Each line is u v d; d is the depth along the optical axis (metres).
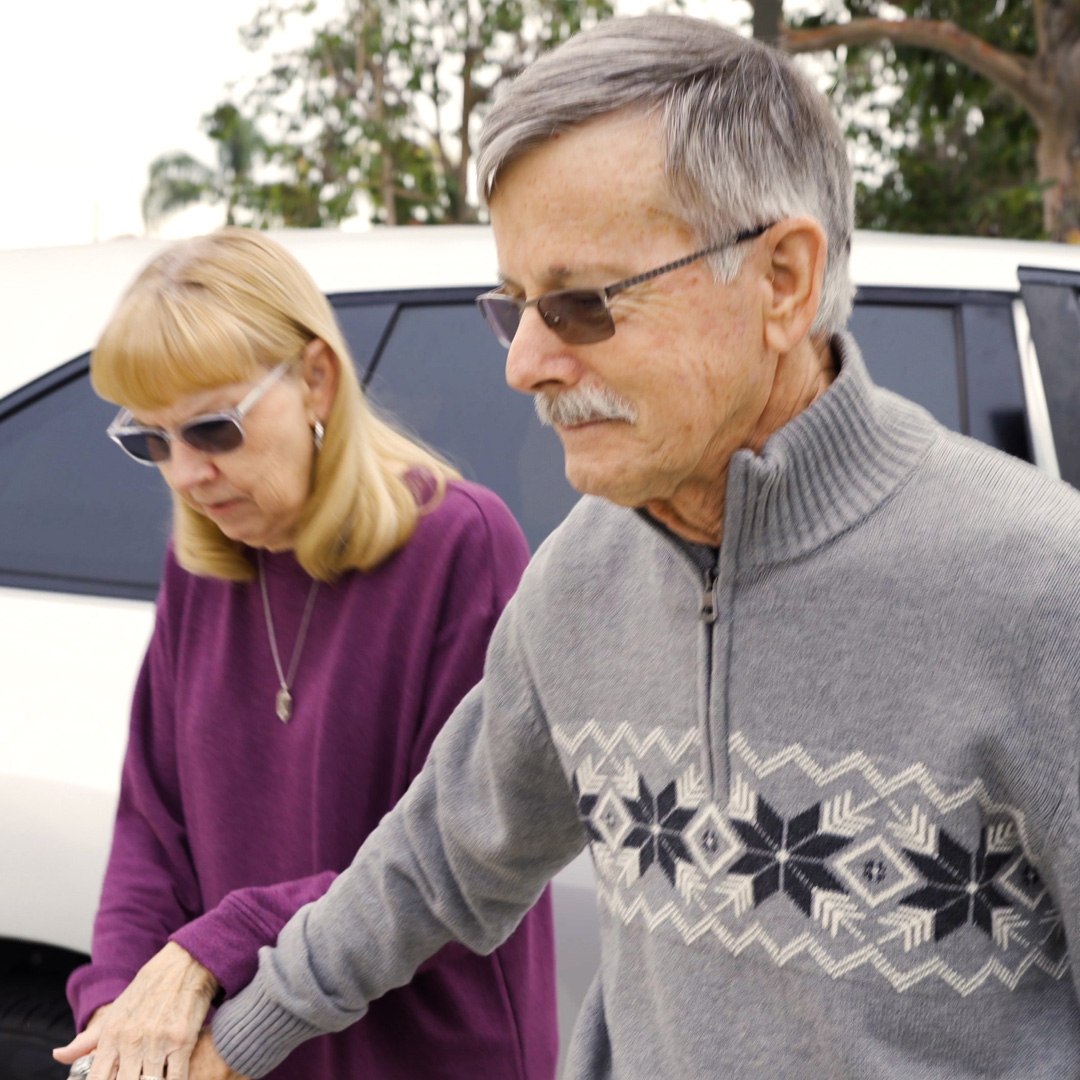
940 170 11.30
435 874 1.40
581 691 1.24
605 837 1.21
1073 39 9.82
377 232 2.41
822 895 1.04
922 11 10.32
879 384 2.13
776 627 1.08
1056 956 1.03
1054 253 2.22
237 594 1.69
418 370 2.26
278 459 1.54
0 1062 2.18
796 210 1.06
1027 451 2.06
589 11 12.41
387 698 1.58
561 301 1.04
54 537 2.29
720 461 1.11
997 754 0.98
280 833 1.62
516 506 2.16
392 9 12.76
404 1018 1.57
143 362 1.49
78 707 2.12
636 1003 1.21
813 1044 1.06
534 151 1.03
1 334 2.40
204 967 1.46
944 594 1.01
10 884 2.10
